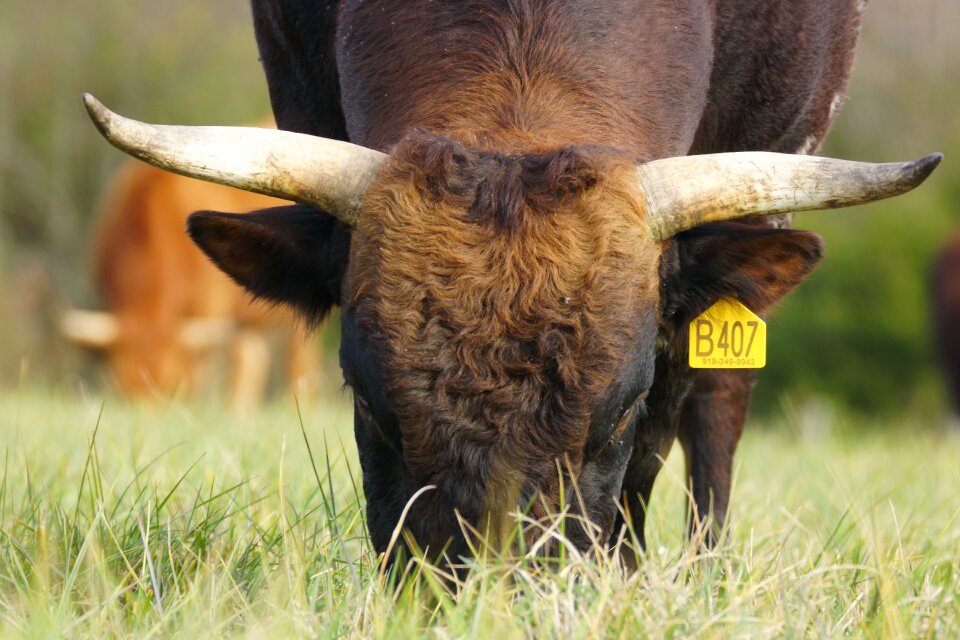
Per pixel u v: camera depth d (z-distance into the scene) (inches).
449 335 400.2
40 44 3154.5
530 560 398.6
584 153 427.5
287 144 441.1
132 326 1700.3
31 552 471.2
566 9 496.1
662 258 452.1
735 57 575.8
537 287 403.5
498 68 480.4
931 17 2837.1
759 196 440.5
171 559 453.1
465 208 413.4
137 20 3211.1
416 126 464.8
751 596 413.1
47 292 2566.4
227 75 3225.9
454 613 376.8
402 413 400.2
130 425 844.6
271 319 541.3
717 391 621.0
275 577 442.6
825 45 607.8
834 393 2876.5
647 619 386.0
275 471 640.4
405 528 407.2
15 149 3115.2
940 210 2972.4
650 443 550.6
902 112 2928.2
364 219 427.8
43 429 836.0
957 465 797.2
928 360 2869.1
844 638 396.5
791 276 474.3
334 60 573.0
